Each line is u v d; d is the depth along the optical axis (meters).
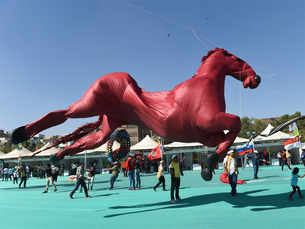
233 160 10.04
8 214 8.70
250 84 8.01
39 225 6.89
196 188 13.13
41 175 32.88
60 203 10.67
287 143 22.92
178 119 7.20
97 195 12.72
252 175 18.80
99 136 8.99
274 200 8.66
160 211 7.90
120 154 11.02
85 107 7.92
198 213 7.33
